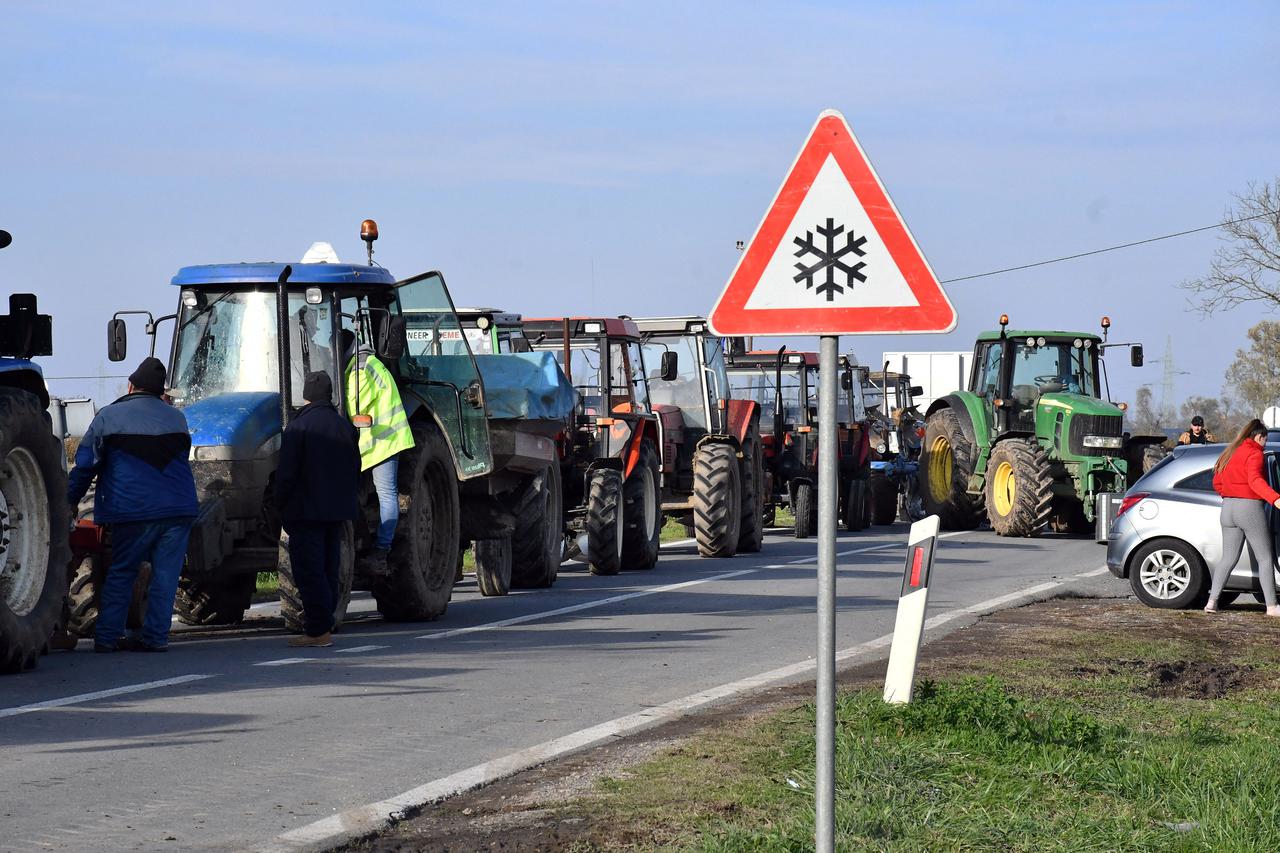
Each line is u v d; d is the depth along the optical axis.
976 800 8.21
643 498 25.52
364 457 16.38
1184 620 17.61
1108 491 33.75
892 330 6.63
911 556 10.85
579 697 11.67
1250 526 18.36
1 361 13.41
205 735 10.00
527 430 20.91
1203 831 7.64
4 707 10.99
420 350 18.05
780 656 14.12
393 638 15.54
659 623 17.00
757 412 31.34
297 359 16.61
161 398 14.43
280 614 18.67
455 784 8.55
